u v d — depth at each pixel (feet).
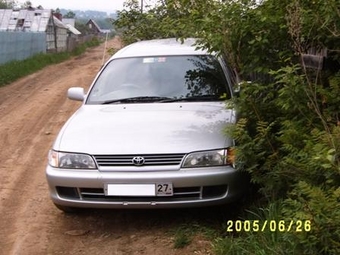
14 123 38.04
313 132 11.35
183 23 17.13
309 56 13.69
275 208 13.60
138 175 14.75
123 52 20.83
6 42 81.51
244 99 14.88
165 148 14.88
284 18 13.94
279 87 14.58
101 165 15.10
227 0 15.07
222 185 14.88
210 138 15.20
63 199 15.60
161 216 16.85
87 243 15.69
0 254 15.40
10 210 19.21
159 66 19.45
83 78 72.23
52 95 53.57
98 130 16.08
